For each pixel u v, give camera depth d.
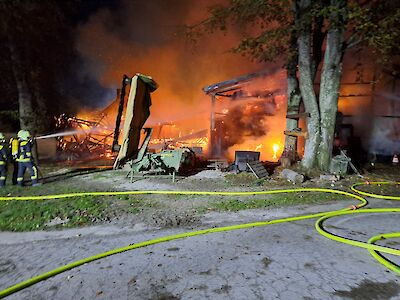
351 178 10.60
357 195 8.13
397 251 4.03
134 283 3.42
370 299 3.02
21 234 5.27
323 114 11.38
